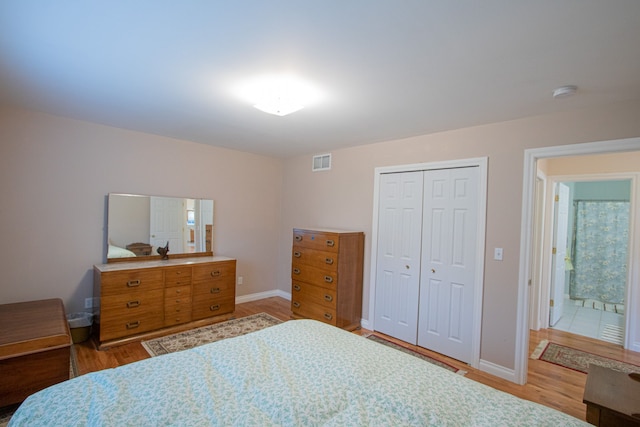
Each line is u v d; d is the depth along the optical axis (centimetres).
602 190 544
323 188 436
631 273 337
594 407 157
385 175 364
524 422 111
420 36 149
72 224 318
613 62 166
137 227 359
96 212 332
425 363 156
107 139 336
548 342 354
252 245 472
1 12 137
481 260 284
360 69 185
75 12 137
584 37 144
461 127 296
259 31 149
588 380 179
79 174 321
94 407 111
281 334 187
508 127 271
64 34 156
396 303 350
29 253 296
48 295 307
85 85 221
